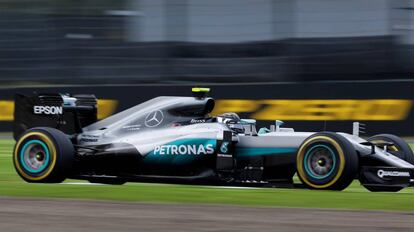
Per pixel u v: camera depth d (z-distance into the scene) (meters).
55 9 73.88
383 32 64.69
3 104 68.38
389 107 59.09
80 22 73.25
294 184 27.91
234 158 28.78
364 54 65.19
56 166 28.53
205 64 70.00
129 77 71.88
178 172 29.38
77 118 31.08
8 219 18.12
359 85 59.97
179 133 29.52
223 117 30.02
